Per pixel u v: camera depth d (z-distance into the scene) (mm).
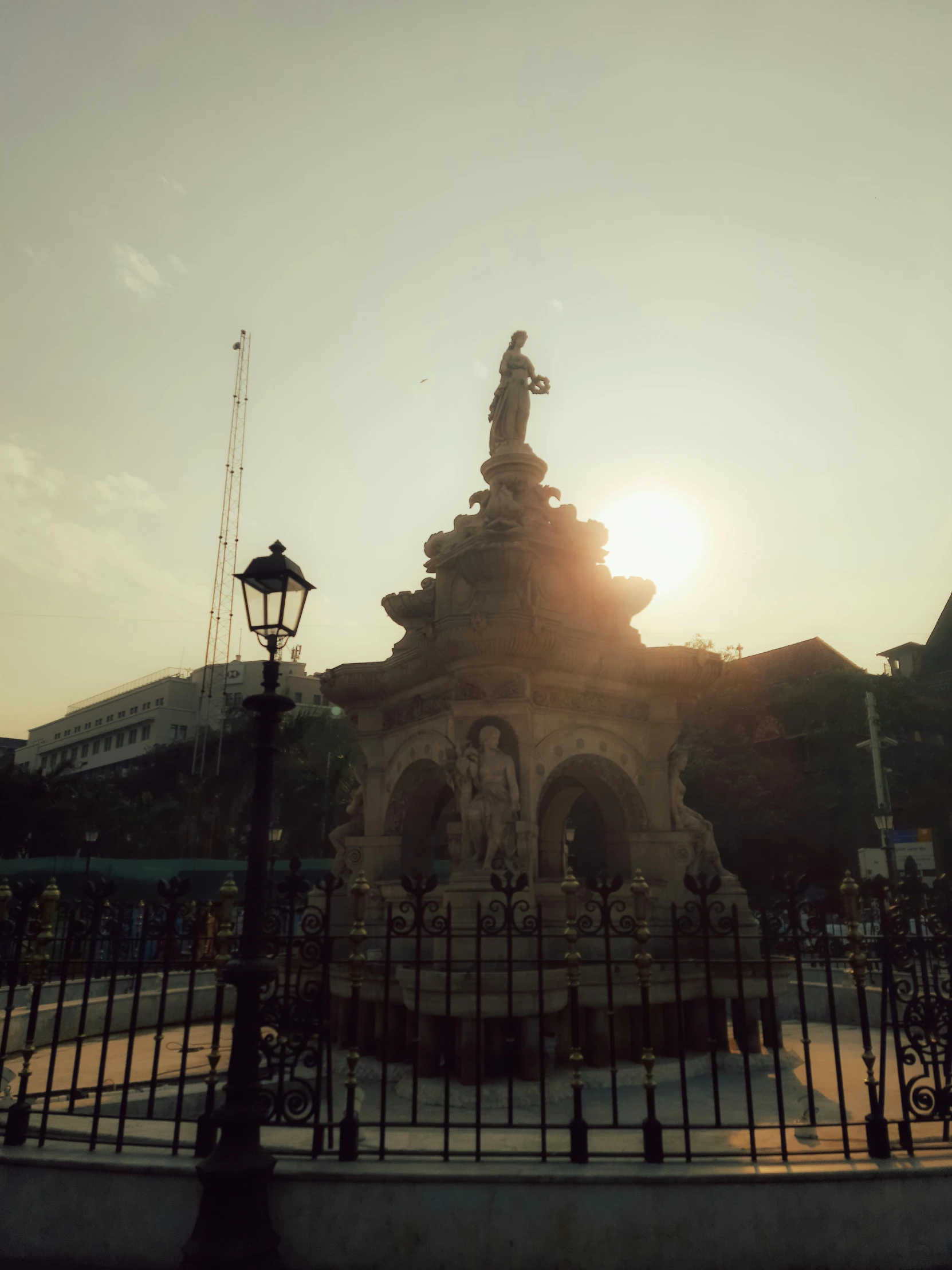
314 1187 5652
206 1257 5160
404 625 14656
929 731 40844
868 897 7406
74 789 54344
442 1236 5543
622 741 12914
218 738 71812
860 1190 5711
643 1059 6176
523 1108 8438
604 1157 6043
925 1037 6492
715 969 10969
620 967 10461
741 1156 5965
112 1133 6824
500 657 11547
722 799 38969
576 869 32844
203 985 16016
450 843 11602
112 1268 5645
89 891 6617
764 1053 10852
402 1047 10195
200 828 54250
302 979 11664
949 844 37438
